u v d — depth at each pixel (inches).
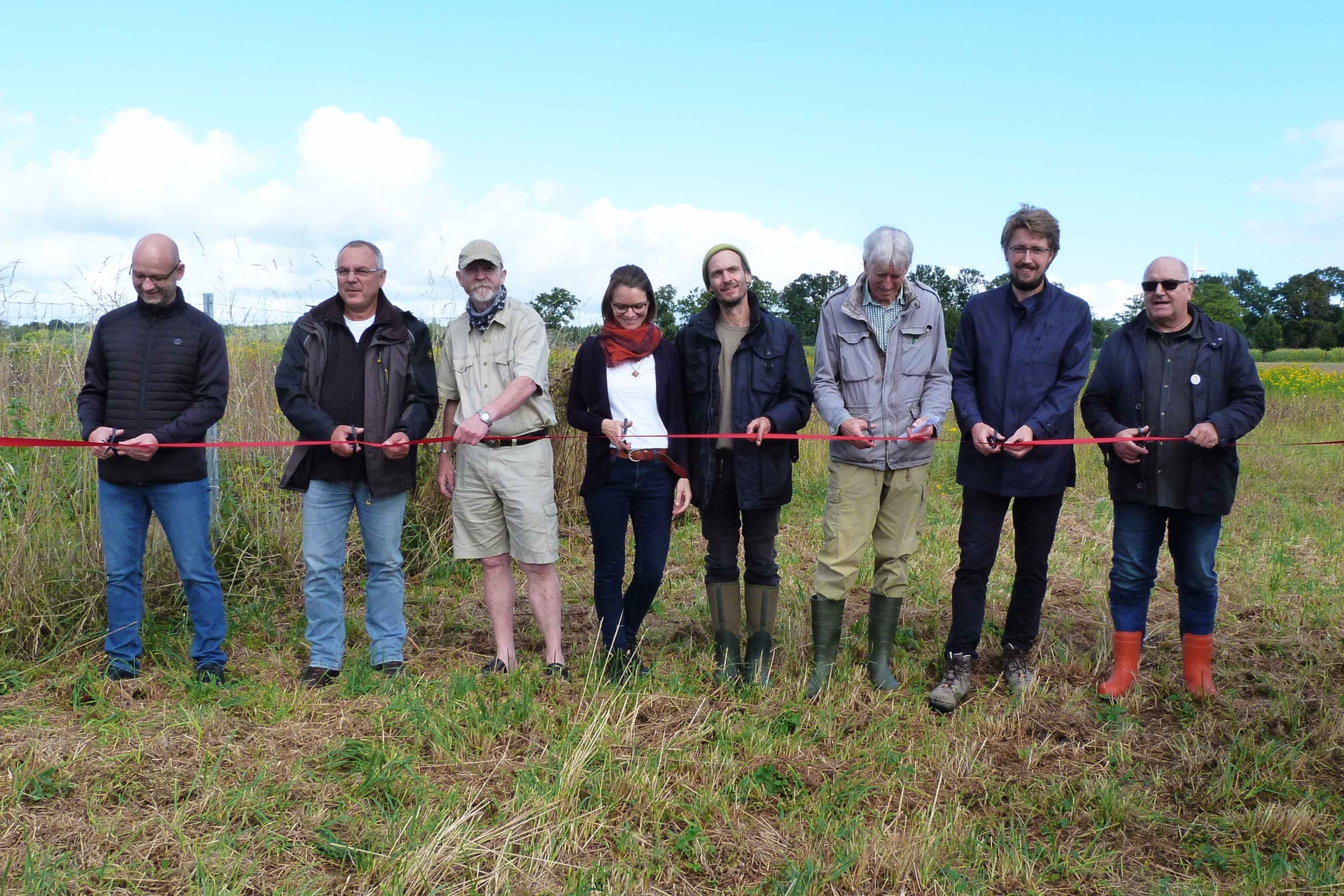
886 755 139.3
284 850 109.7
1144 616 168.7
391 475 164.6
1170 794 133.0
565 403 297.3
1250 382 155.9
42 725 141.4
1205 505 158.4
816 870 109.7
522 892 103.7
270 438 240.5
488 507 166.1
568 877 106.7
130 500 161.9
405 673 162.2
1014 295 162.2
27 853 102.5
